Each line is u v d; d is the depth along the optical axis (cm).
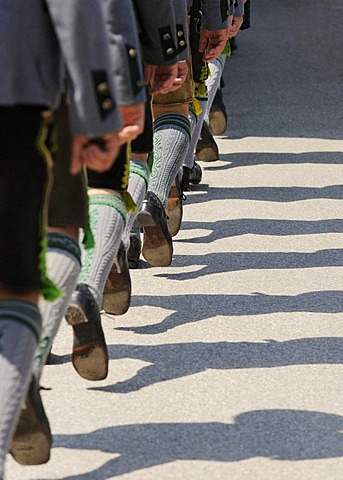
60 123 566
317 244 1070
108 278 779
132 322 848
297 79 1891
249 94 1789
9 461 616
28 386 524
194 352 788
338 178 1330
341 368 763
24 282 508
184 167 1185
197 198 1236
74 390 718
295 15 2497
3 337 504
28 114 508
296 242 1075
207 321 853
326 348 800
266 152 1452
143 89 641
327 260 1018
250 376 746
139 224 895
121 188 706
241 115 1658
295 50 2125
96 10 507
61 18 503
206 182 1305
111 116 511
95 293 669
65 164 580
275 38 2241
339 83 1864
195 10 980
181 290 927
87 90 505
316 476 606
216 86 1359
